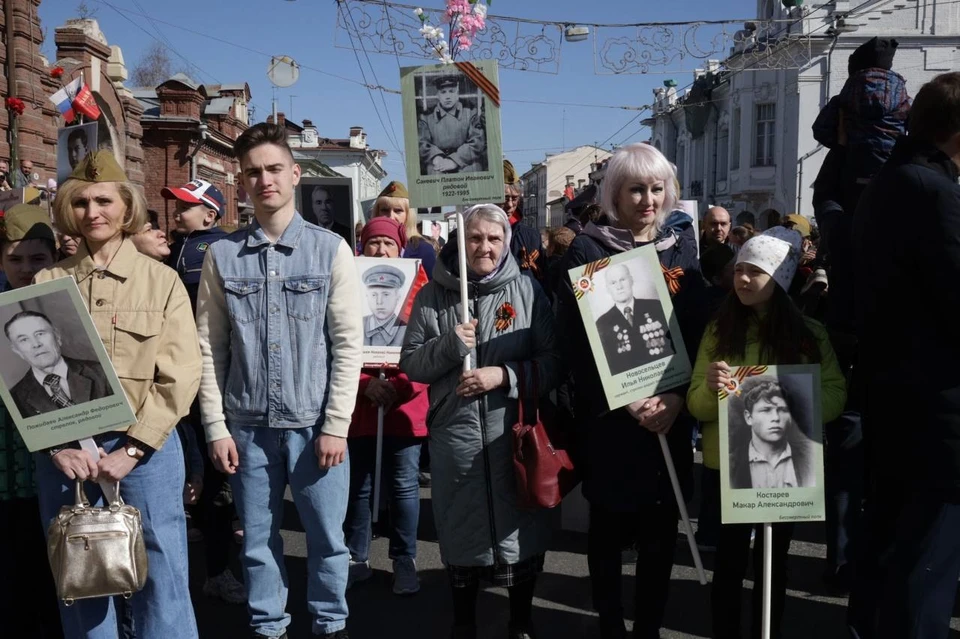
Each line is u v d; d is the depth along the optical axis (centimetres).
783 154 3100
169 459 318
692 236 370
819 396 308
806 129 2945
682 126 4256
